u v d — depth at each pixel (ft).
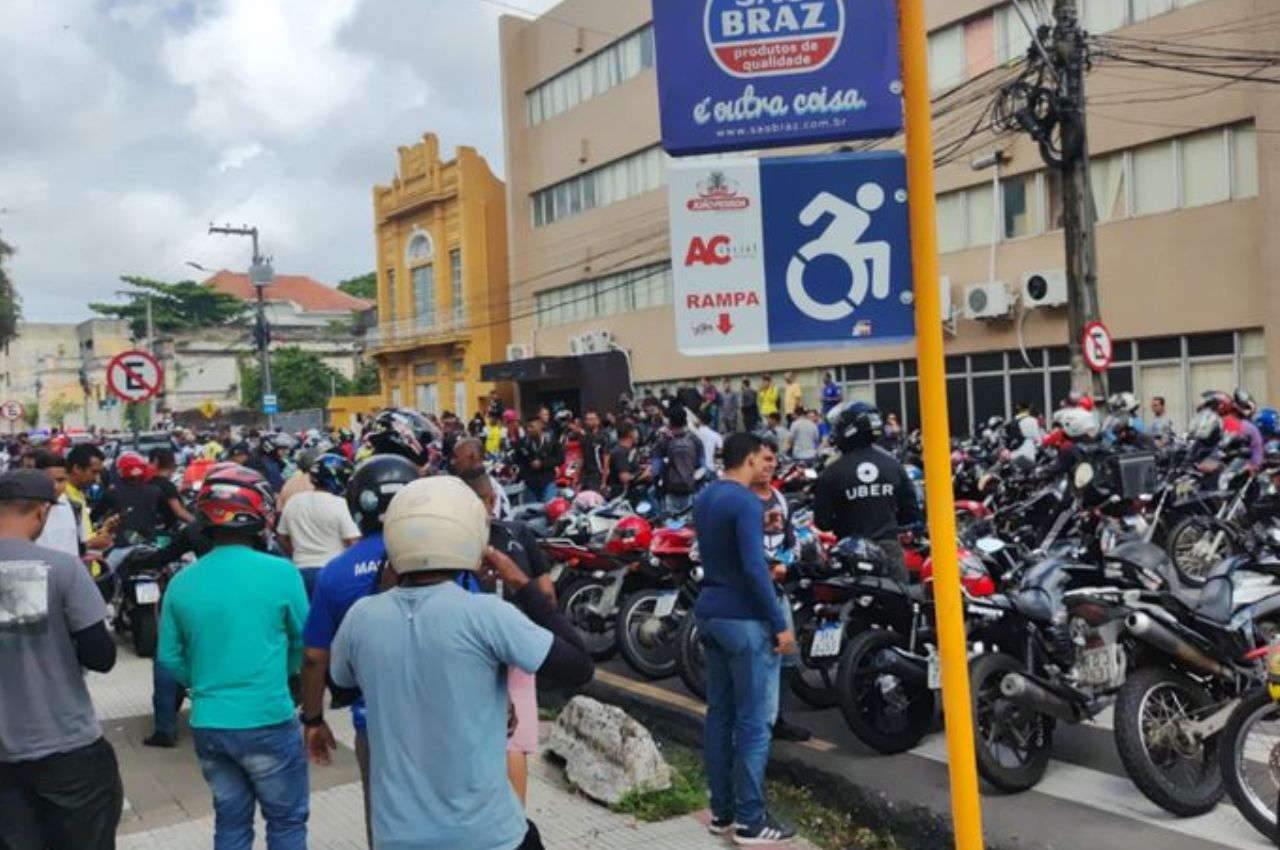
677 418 39.70
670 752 20.29
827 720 21.66
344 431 65.16
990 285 68.39
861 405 20.89
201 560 12.78
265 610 12.50
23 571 11.67
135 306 265.54
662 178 102.68
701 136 9.40
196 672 12.53
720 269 9.44
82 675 12.21
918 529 21.01
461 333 133.69
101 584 29.22
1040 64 48.26
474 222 133.49
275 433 54.70
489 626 8.36
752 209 9.43
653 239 103.91
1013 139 68.23
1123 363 63.52
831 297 9.41
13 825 11.88
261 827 16.06
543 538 28.09
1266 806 14.83
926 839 16.01
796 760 19.08
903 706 19.12
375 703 8.39
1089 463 30.55
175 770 19.45
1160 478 35.12
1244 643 16.42
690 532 24.35
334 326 273.95
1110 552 18.57
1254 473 35.17
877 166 9.37
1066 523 31.42
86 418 247.70
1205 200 59.06
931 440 8.94
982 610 17.97
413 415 33.14
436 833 8.13
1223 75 53.78
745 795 15.15
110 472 38.19
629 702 23.40
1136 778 15.56
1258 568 17.84
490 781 8.29
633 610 25.12
